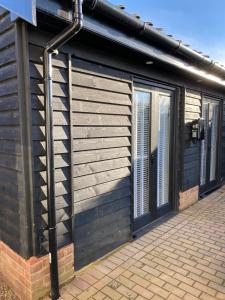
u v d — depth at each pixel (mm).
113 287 2357
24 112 1934
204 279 2463
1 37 2023
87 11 2008
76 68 2322
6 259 2398
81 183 2463
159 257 2852
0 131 2211
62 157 2246
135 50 2553
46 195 2113
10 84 1994
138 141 3463
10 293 2338
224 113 6012
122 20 2217
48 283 2244
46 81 1966
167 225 3709
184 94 4117
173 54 3158
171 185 4238
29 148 1965
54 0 1818
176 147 4160
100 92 2588
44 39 2010
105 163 2723
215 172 5992
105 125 2678
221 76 4379
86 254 2633
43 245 2148
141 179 3580
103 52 2547
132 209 3193
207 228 3602
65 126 2246
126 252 2955
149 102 3561
